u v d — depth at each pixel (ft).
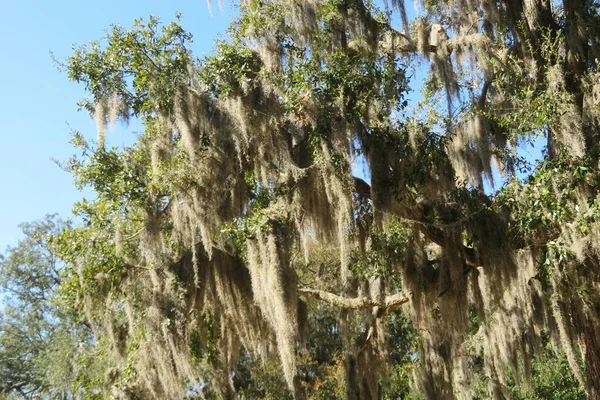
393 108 31.01
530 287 37.40
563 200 27.27
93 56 32.65
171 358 29.84
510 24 35.63
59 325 73.46
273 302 28.14
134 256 34.53
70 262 33.22
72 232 34.22
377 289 37.09
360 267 35.78
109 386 33.73
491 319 41.37
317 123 29.32
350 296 39.29
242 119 29.81
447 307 31.48
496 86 36.42
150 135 33.06
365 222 32.91
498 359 42.09
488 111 34.35
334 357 71.10
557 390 55.72
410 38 38.32
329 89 29.91
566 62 32.12
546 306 36.76
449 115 36.27
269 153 30.55
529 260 35.88
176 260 33.30
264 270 28.68
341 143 28.91
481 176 35.35
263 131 30.40
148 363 30.35
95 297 32.83
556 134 28.91
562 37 31.42
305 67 30.55
